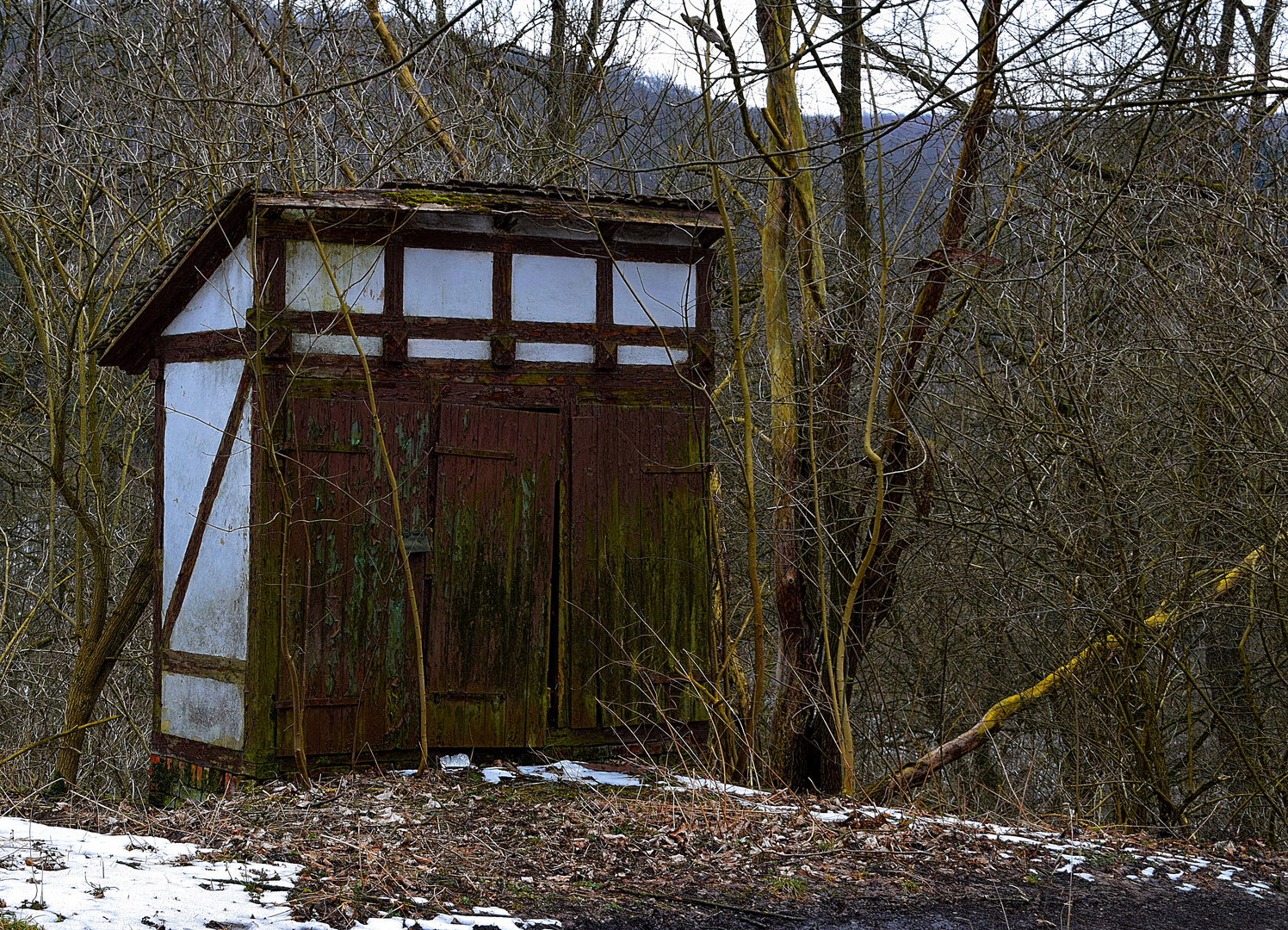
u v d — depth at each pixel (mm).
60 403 12086
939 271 10453
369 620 8609
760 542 13273
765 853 6668
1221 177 11188
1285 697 11672
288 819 6949
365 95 14562
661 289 9656
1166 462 10750
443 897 5359
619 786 8320
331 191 8562
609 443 9398
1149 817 10852
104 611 12688
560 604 9164
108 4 13977
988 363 12250
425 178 14094
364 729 8555
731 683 12305
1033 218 11469
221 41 12711
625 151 16141
